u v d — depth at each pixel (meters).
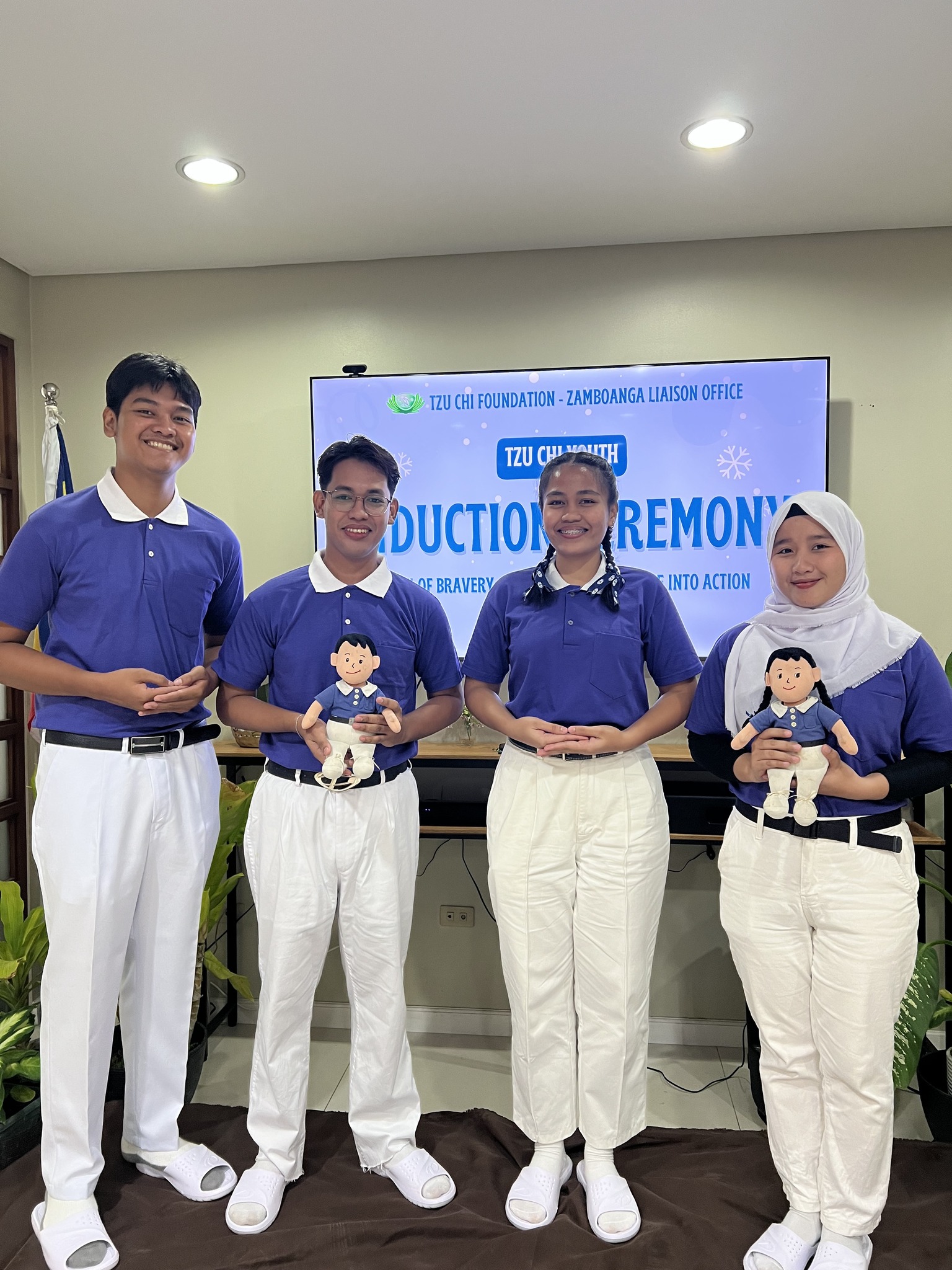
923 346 2.62
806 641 1.57
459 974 2.81
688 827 2.49
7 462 2.82
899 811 1.58
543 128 2.05
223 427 2.87
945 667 2.58
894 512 2.65
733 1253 1.66
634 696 1.79
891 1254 1.66
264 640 1.84
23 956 2.21
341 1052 2.64
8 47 1.72
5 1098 2.04
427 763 2.53
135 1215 1.77
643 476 2.64
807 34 1.72
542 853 1.75
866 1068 1.51
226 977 2.30
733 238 2.66
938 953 2.67
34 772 2.95
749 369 2.59
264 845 1.79
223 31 1.68
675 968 2.75
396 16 1.65
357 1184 1.88
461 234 2.61
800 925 1.58
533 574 1.85
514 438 2.68
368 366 2.80
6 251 2.70
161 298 2.87
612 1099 1.77
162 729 1.76
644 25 1.69
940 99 1.94
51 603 1.75
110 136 2.06
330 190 2.33
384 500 1.80
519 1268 1.62
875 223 2.57
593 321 2.72
